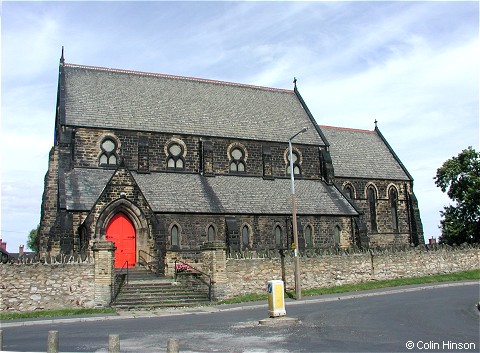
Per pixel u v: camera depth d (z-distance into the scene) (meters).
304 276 37.44
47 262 29.31
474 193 59.16
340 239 47.50
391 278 41.84
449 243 61.34
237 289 34.47
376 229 57.03
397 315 23.41
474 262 47.88
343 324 21.28
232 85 57.31
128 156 44.84
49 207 41.44
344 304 29.31
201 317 26.06
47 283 29.11
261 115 54.19
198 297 33.09
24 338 19.86
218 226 42.53
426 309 25.22
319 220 46.75
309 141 53.12
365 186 57.44
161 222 38.66
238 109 53.72
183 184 44.72
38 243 44.09
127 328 22.17
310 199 48.25
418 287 37.41
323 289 37.09
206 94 54.09
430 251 45.03
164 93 51.56
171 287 33.81
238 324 22.56
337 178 55.91
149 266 37.75
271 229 44.69
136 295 31.73
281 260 36.69
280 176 50.62
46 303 28.86
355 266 40.12
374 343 16.69
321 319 23.08
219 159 48.34
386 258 41.97
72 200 38.56
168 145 46.72
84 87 47.78
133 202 38.34
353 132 64.31
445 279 42.38
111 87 49.34
